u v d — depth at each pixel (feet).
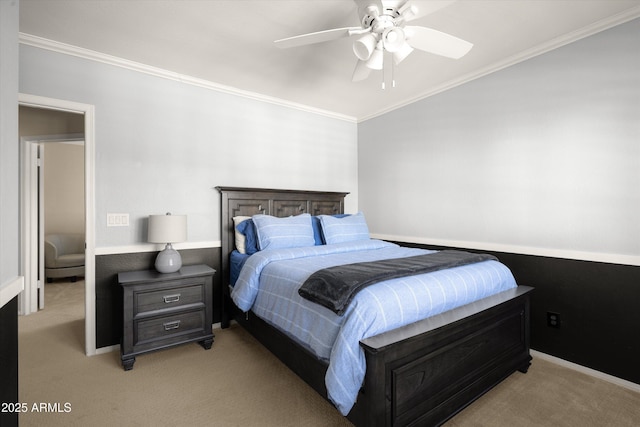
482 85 9.46
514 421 5.56
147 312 7.77
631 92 6.77
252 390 6.56
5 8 3.36
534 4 6.45
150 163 9.22
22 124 10.75
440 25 7.16
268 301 7.08
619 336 6.91
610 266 7.06
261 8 6.55
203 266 9.56
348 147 14.06
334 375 4.43
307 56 8.59
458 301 5.90
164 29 7.31
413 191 11.71
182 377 7.09
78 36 7.61
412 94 11.40
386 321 4.79
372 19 5.31
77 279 16.67
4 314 3.42
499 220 9.09
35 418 5.61
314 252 8.66
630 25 6.76
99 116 8.48
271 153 11.71
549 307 8.02
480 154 9.54
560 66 7.79
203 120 10.18
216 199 10.42
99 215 8.45
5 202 3.37
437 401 5.10
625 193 6.86
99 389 6.58
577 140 7.55
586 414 5.77
